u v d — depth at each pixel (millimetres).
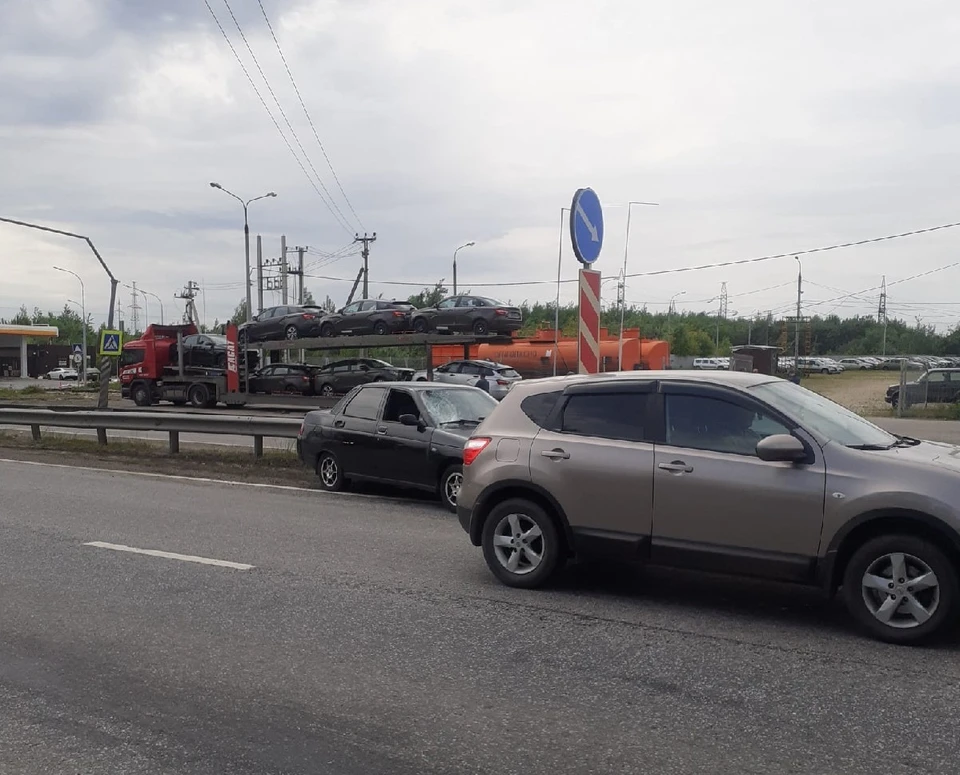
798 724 4469
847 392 47000
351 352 57125
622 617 6324
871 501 5625
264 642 5859
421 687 5035
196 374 34656
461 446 10984
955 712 4594
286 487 13156
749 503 6043
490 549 7219
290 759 4156
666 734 4371
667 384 6633
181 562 8125
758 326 115125
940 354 108188
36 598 6945
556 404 7070
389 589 7137
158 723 4594
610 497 6586
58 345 92562
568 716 4605
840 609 6461
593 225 11562
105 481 13875
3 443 19984
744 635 5898
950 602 5469
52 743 4375
